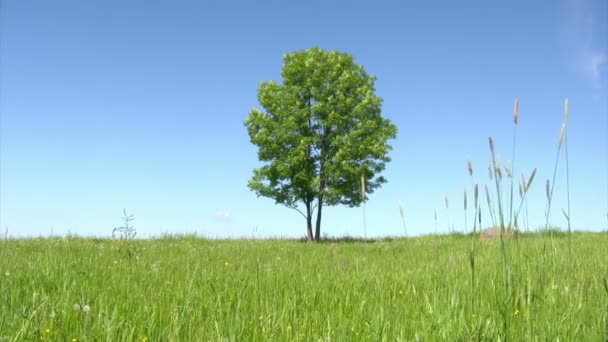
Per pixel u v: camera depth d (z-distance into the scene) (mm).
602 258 7727
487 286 4402
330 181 32031
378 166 31984
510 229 3639
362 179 4613
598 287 4512
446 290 4336
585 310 3598
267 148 32156
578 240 14711
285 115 32188
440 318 3398
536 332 3055
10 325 3566
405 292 5191
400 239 21500
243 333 3398
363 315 3955
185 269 7734
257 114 32344
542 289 3721
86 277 5836
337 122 31359
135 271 7270
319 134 32656
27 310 3930
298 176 31109
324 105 31641
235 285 5535
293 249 14727
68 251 11508
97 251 11758
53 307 3949
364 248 15133
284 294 5012
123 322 3449
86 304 4148
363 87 32219
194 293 4609
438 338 3129
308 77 32781
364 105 31625
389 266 8625
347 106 32375
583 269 5309
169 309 4082
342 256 11680
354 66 33062
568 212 4109
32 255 9727
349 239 28312
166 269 7766
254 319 3742
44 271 6355
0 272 6012
